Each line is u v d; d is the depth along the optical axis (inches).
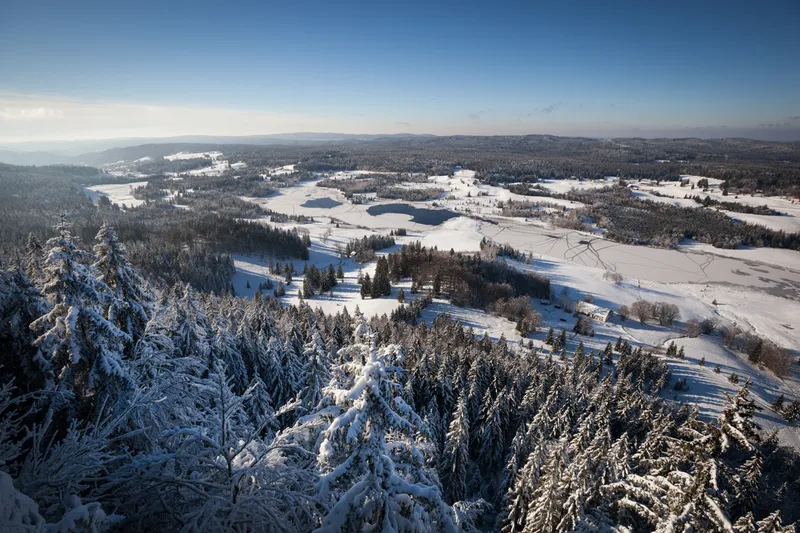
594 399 1840.6
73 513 298.2
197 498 379.6
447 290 4697.3
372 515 362.9
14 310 622.5
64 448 361.1
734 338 4072.3
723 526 522.9
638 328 4323.3
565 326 4178.2
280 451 441.4
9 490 273.1
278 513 370.6
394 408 391.2
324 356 1170.0
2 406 375.9
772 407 2817.4
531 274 5305.1
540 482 1162.6
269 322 2096.5
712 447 561.9
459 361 2174.0
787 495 1701.5
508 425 1899.6
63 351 563.2
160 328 857.5
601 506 855.1
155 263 4921.3
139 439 507.8
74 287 561.9
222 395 382.3
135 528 368.2
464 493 1491.1
